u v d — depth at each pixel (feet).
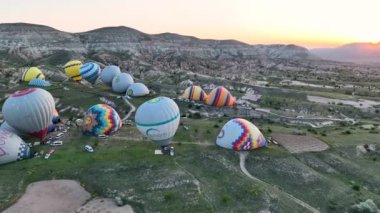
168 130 213.46
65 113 347.56
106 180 180.65
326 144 247.70
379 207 175.73
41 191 171.53
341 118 370.94
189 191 171.63
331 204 176.96
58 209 157.79
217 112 351.67
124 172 188.75
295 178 197.26
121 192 170.71
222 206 163.63
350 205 175.63
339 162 222.69
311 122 329.52
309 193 185.57
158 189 173.06
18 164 197.67
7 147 199.21
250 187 177.58
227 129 226.99
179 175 183.93
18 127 224.94
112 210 158.30
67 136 246.47
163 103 214.07
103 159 202.39
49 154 210.79
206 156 211.82
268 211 160.97
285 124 313.73
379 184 202.59
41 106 224.12
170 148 218.79
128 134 250.37
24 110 218.18
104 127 246.68
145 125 211.41
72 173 187.01
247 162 211.00
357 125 317.63
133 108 343.26
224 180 187.01
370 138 264.31
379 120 363.76
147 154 210.38
